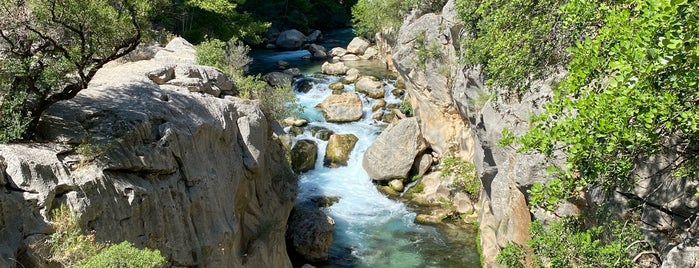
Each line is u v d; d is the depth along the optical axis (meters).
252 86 21.86
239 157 16.33
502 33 14.13
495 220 17.50
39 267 9.51
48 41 11.93
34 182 10.14
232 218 14.93
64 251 9.77
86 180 10.95
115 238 11.18
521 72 13.45
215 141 15.25
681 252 8.81
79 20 11.85
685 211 10.11
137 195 11.84
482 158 18.47
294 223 20.22
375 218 22.67
